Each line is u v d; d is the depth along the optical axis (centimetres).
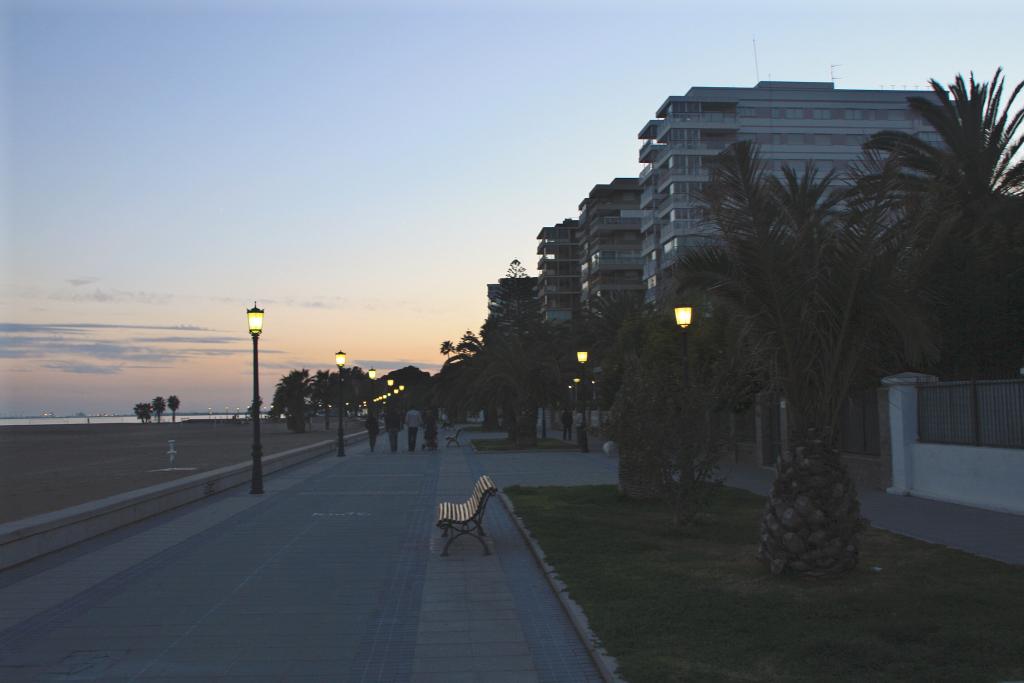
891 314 866
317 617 777
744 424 2641
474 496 1234
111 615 784
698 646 634
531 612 792
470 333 7169
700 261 954
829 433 884
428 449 3766
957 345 1933
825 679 555
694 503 1216
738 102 7544
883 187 904
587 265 10181
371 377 4219
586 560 982
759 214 895
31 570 996
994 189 2333
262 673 617
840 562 846
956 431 1470
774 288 886
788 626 677
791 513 852
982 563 909
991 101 2347
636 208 9506
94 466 3069
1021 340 1942
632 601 776
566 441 4497
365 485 2059
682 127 7469
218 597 857
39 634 721
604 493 1708
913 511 1351
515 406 4009
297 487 2012
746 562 950
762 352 918
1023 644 608
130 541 1206
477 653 664
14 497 1856
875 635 646
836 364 880
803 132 7562
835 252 879
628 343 3559
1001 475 1340
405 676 609
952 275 1931
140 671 621
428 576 959
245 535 1262
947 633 632
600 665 611
